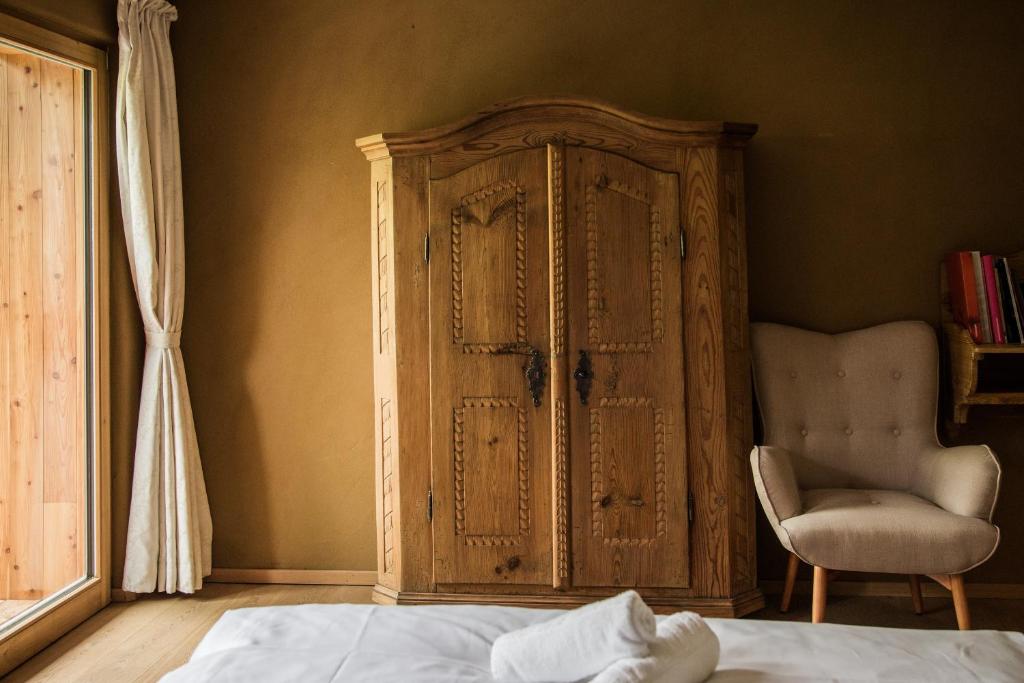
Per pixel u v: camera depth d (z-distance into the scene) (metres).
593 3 3.38
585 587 2.95
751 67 3.33
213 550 3.51
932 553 2.51
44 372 3.29
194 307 3.51
